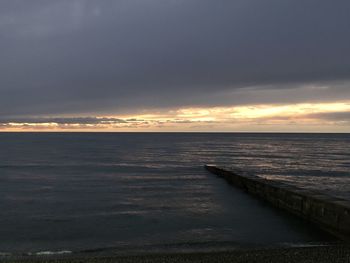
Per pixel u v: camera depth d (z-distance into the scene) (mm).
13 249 14070
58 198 26359
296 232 16672
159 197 27031
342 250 12047
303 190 20891
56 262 11242
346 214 15016
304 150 105438
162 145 135000
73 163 57969
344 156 80312
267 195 24391
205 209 22344
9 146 118188
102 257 12109
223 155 82000
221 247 14109
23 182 35531
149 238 15781
